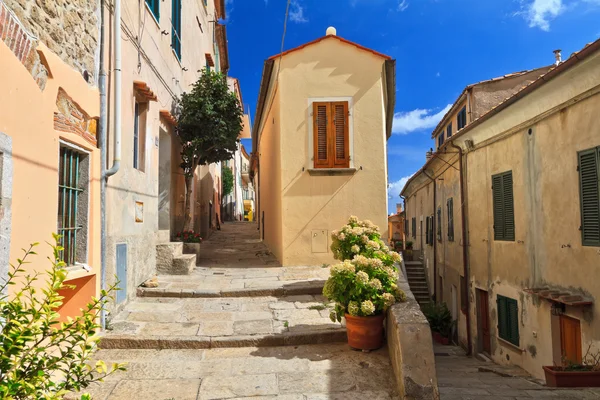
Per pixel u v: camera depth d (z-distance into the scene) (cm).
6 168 316
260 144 1725
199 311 619
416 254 2000
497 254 948
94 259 505
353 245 558
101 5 546
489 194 993
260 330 545
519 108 784
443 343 1311
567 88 648
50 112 399
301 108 967
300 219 953
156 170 821
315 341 529
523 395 529
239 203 3678
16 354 232
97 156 520
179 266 834
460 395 535
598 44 518
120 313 597
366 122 967
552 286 720
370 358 481
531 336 790
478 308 1077
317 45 974
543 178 751
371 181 960
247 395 398
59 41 434
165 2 903
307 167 959
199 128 1009
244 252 1202
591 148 617
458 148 1157
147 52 755
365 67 974
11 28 330
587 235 625
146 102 739
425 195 1844
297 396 396
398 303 491
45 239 390
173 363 468
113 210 582
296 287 710
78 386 255
